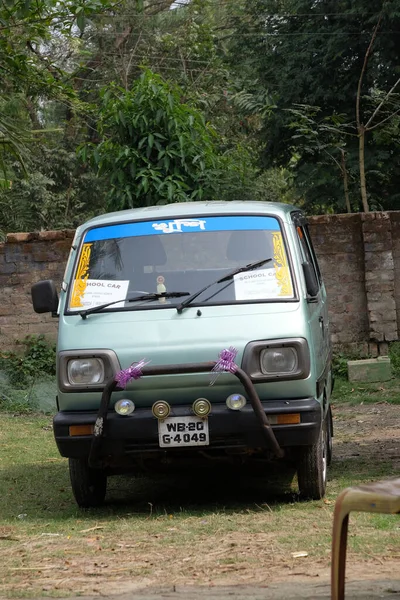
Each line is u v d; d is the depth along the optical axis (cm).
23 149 1565
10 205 2623
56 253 1536
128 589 504
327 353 900
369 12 2095
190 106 1585
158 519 695
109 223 784
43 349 1534
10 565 569
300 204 2464
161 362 701
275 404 699
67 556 588
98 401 712
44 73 1703
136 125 1455
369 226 1505
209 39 2892
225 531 635
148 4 3116
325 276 1525
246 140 2669
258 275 739
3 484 879
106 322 724
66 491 845
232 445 699
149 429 695
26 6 1320
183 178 1473
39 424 1273
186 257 755
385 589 480
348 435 1109
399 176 2217
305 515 676
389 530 616
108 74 2914
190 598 479
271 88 2375
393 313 1505
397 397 1338
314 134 1897
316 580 501
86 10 1346
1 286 1541
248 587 495
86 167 2978
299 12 2311
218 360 691
